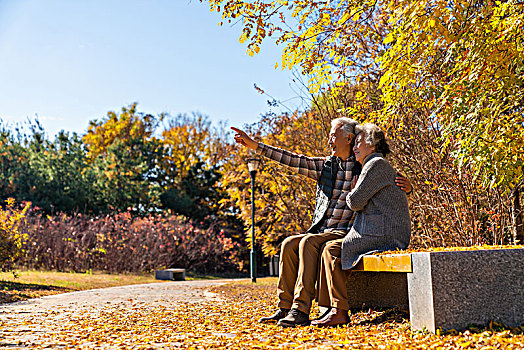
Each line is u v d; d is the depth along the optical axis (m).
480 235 6.03
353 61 6.81
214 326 4.17
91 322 4.70
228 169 14.91
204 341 3.34
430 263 3.10
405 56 4.89
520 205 6.33
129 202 25.50
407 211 3.94
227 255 23.36
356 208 3.87
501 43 4.46
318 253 4.00
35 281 10.77
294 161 4.56
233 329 3.93
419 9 4.38
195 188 29.20
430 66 5.36
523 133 4.64
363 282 4.46
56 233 17.06
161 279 15.95
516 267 3.23
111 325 4.46
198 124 34.12
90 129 36.56
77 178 24.27
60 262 16.64
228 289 9.44
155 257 19.48
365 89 7.16
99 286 11.21
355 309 4.43
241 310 5.50
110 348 3.22
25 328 4.29
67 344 3.41
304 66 5.66
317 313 4.74
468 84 4.71
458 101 4.81
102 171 25.81
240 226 25.39
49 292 9.00
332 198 4.31
